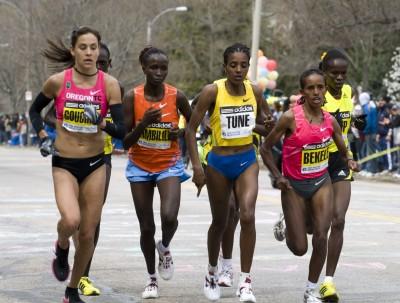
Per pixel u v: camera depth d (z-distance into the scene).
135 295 23.31
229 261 24.70
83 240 20.56
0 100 188.12
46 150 20.66
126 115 23.38
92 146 20.41
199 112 22.56
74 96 20.27
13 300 22.55
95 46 20.27
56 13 122.44
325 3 89.19
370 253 30.59
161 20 148.38
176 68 158.88
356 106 66.81
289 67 131.12
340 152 22.89
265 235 35.03
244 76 22.22
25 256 29.52
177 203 23.08
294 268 27.58
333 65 23.86
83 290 23.22
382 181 66.38
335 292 22.41
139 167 23.44
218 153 22.53
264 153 22.39
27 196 51.50
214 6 163.62
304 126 21.88
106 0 123.94
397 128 66.62
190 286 24.61
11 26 135.75
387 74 113.31
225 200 22.58
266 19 161.25
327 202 22.05
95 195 20.47
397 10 82.25
